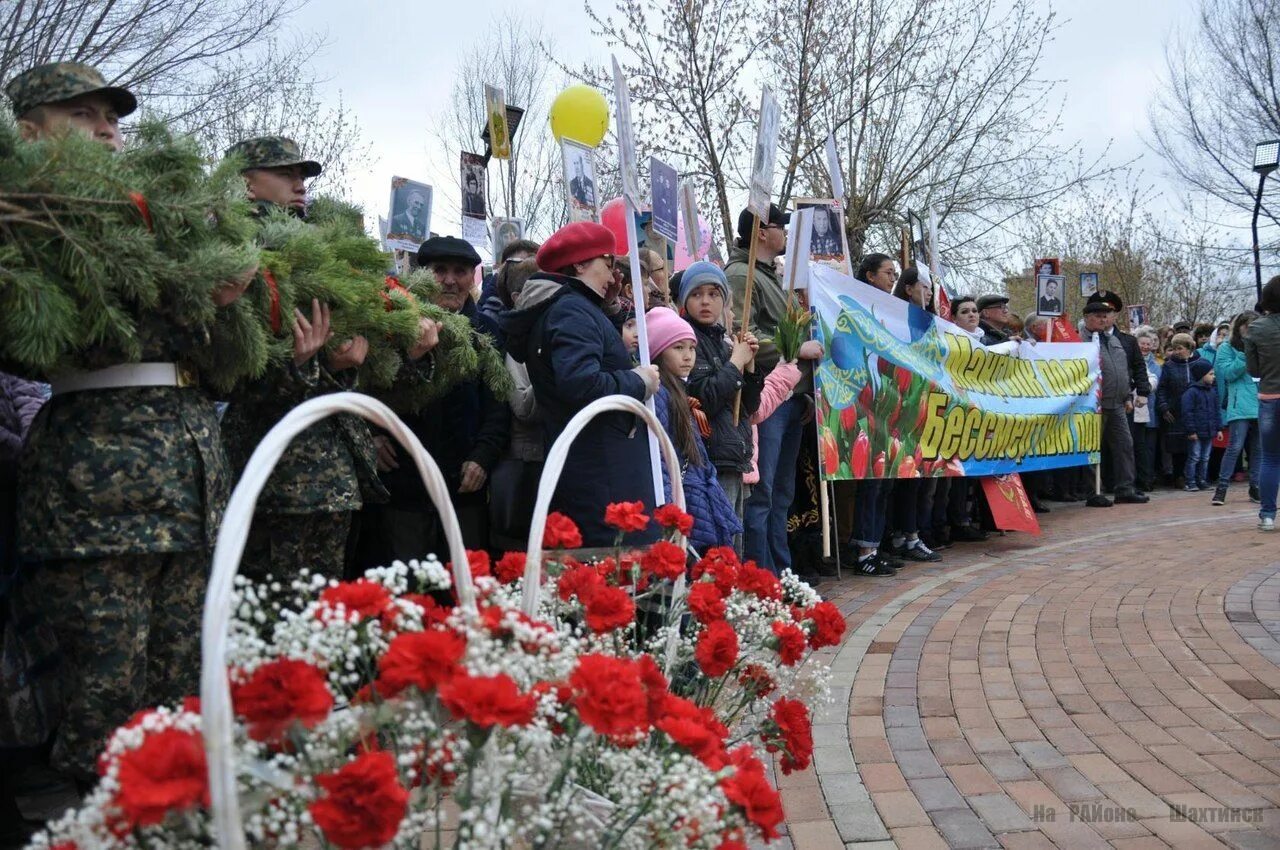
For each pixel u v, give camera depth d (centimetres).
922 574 753
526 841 182
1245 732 404
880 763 380
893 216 1858
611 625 209
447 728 169
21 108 292
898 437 775
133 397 266
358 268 358
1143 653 516
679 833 173
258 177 390
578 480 372
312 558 352
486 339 437
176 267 250
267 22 1084
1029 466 970
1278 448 922
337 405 152
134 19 1005
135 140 268
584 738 183
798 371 577
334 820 130
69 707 266
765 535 617
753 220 511
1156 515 1077
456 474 462
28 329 227
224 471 288
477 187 712
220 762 120
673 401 423
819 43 1552
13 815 299
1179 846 310
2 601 300
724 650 222
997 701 448
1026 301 2930
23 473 271
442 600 393
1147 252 3050
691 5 1484
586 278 395
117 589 263
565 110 628
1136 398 1262
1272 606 609
